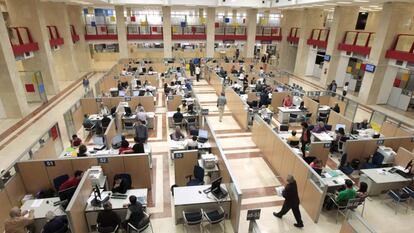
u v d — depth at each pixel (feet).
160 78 75.61
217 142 28.40
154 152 35.68
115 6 83.87
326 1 55.93
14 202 23.81
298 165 26.35
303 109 45.19
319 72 86.48
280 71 77.36
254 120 38.88
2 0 64.69
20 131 41.96
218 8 91.56
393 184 27.73
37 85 54.03
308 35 84.79
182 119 41.09
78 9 83.41
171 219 24.09
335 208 25.53
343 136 34.60
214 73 67.31
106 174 26.84
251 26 92.53
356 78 70.44
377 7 66.90
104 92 59.72
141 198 22.75
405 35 52.70
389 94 59.47
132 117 41.24
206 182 28.78
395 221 24.66
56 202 22.50
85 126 38.99
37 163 25.09
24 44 52.08
